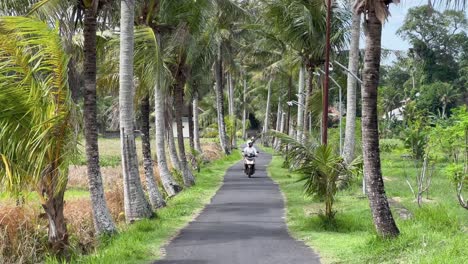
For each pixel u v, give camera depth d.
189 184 23.81
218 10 26.88
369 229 12.18
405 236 9.69
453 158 16.62
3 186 9.41
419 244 9.32
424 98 62.81
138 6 18.22
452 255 8.01
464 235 10.20
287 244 11.00
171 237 11.92
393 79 76.31
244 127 82.06
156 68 15.48
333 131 32.88
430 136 17.17
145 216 14.36
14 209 10.56
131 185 14.34
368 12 9.95
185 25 19.66
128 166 14.34
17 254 9.62
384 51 33.59
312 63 27.16
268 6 24.83
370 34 9.95
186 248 10.62
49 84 9.26
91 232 12.16
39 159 9.20
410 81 71.38
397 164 30.28
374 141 10.02
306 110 27.81
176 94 25.52
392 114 62.19
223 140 46.25
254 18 30.61
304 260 9.40
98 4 12.20
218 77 44.44
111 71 18.61
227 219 14.64
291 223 13.90
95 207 11.76
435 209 12.84
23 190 9.58
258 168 35.59
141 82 17.05
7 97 8.83
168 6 18.45
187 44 20.70
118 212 15.90
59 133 9.43
